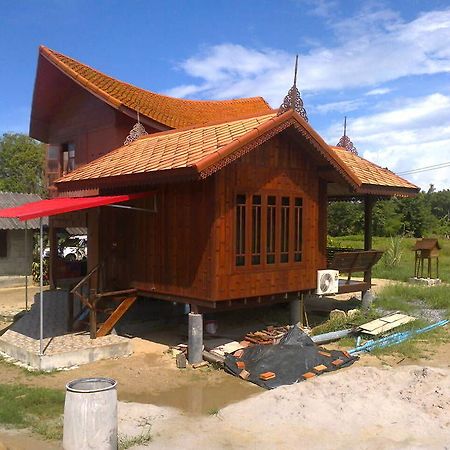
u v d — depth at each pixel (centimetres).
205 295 983
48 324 1218
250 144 950
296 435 669
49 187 1930
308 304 1566
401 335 1200
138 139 1430
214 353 1027
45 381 891
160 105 1725
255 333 1161
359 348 1090
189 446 638
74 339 1088
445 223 5419
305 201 1151
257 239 1049
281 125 998
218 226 972
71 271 1766
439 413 730
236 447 636
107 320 1128
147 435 667
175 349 1099
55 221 1655
